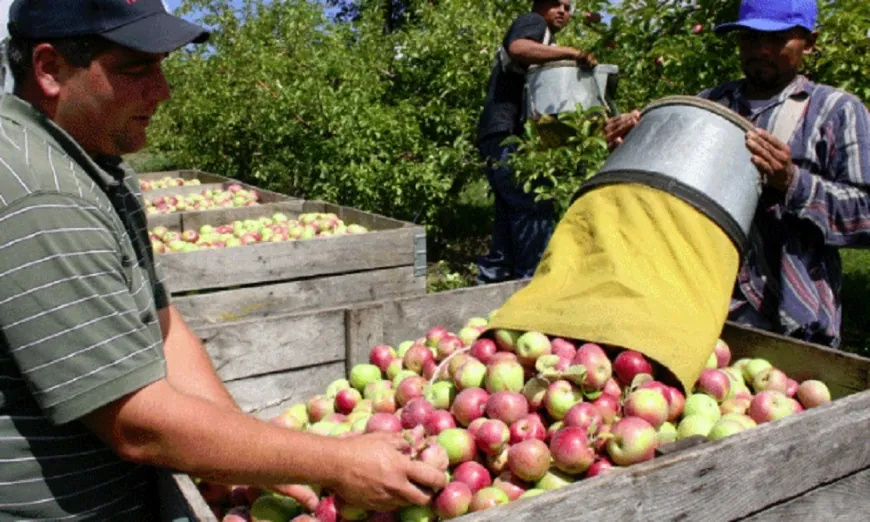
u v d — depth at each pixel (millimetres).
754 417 2467
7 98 1589
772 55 3045
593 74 4871
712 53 4562
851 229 2861
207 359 2232
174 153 12680
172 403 1540
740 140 2807
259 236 5574
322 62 9062
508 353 2500
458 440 2164
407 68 9711
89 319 1477
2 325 1457
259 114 9297
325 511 2002
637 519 1696
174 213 6262
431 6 9648
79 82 1604
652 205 2682
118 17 1574
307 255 4750
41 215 1454
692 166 2715
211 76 10633
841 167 2924
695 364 2371
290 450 1617
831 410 2021
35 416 1642
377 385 2850
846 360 2631
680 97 2932
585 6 5527
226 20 10805
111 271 1535
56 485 1697
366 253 4945
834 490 2059
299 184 9547
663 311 2461
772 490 1915
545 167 4715
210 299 4492
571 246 2840
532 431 2203
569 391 2266
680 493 1751
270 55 9656
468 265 9000
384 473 1712
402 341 3289
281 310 4738
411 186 8766
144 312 1763
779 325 3092
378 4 13797
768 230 3121
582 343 2482
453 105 9117
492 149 5871
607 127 3484
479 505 1934
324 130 8695
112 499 1821
